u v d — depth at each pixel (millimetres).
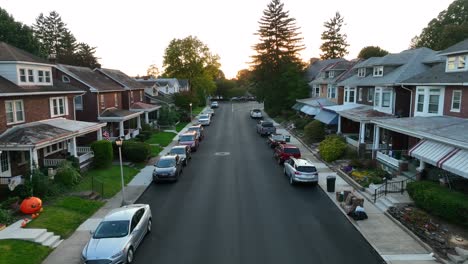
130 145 29453
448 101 23078
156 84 66062
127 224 13602
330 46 99188
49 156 26047
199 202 19875
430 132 19438
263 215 17734
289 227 16188
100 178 23953
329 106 40750
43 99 26266
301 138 41406
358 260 13039
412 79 27391
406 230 15414
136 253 13789
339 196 19578
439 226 15195
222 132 48406
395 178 21844
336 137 32375
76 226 16391
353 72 43500
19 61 23422
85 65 73188
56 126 25172
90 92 36719
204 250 13992
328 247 14125
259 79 71562
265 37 70688
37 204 17094
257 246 14281
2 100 21625
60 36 90812
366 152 28875
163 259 13297
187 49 81250
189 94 65875
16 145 19828
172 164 24453
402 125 22469
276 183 23672
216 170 27453
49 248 14008
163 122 52094
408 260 12945
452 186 17625
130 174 26125
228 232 15688
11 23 47000
